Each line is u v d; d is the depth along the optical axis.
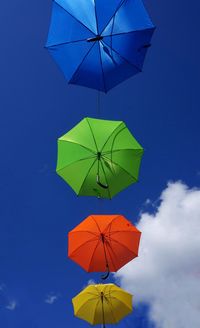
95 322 5.09
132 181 4.10
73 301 5.20
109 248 4.44
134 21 3.49
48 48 3.59
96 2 3.45
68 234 4.47
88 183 4.03
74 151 3.98
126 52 3.55
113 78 3.65
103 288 5.10
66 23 3.53
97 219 4.45
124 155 4.01
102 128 3.99
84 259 4.44
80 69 3.59
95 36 3.45
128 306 5.14
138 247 4.49
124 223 4.50
